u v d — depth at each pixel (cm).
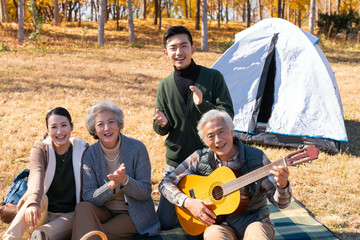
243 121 715
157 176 523
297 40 732
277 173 268
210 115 302
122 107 875
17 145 616
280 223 393
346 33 2714
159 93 367
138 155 347
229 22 3697
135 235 349
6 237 305
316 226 386
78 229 309
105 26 2873
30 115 774
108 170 346
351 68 1593
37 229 311
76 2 4128
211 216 302
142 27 2872
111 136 331
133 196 332
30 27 2397
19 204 324
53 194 344
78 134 685
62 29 2531
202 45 2072
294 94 704
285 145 672
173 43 346
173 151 365
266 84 751
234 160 317
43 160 336
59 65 1352
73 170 340
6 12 2770
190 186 327
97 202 325
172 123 362
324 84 691
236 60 757
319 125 668
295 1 3044
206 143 309
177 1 4150
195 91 318
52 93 953
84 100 911
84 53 1700
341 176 535
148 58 1669
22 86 996
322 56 788
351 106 976
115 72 1306
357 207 442
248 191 298
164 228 370
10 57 1460
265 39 759
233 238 292
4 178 500
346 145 695
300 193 477
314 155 268
